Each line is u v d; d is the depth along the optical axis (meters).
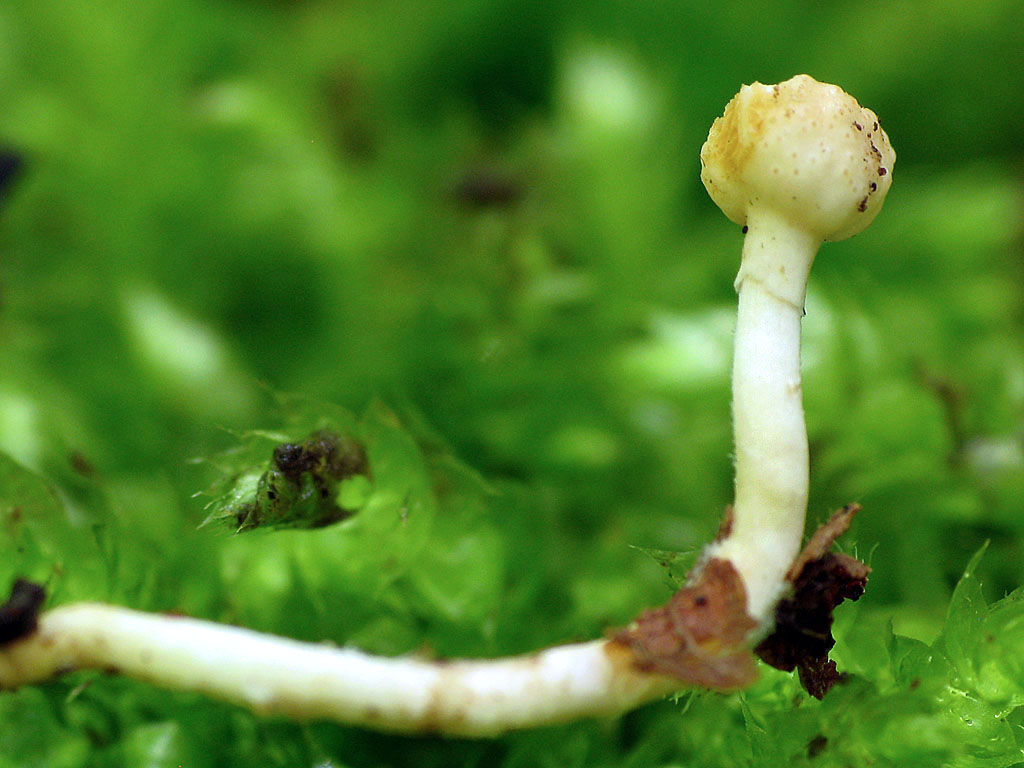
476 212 0.10
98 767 0.06
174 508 0.07
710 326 0.08
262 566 0.07
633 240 0.10
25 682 0.06
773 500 0.06
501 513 0.07
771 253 0.06
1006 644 0.06
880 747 0.06
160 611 0.06
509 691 0.06
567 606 0.07
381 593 0.07
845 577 0.06
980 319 0.09
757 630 0.06
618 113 0.10
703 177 0.06
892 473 0.07
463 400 0.08
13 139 0.10
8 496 0.06
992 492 0.07
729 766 0.06
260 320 0.10
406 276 0.10
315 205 0.10
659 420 0.08
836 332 0.08
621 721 0.07
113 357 0.09
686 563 0.06
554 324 0.09
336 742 0.06
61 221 0.10
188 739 0.06
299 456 0.06
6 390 0.08
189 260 0.10
